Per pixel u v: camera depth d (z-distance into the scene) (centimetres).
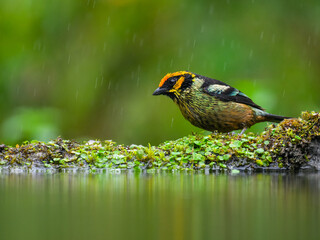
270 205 641
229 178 884
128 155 1022
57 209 629
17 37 1973
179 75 1156
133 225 552
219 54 1922
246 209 623
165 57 2011
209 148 1016
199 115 1153
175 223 559
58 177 891
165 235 511
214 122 1153
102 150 1045
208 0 2009
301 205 641
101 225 552
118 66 2081
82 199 689
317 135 1001
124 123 2008
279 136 1012
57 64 2023
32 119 1644
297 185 799
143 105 2000
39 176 903
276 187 776
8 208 634
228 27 1962
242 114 1141
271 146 1012
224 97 1132
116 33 2078
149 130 1961
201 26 1986
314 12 1956
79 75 2039
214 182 835
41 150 1025
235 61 1911
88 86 2039
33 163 1008
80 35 2061
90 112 2041
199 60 1942
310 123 1009
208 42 1961
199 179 865
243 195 711
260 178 880
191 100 1148
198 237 500
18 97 1930
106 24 2072
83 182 833
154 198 692
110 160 1016
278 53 1920
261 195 710
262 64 1905
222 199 680
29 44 1992
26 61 1959
